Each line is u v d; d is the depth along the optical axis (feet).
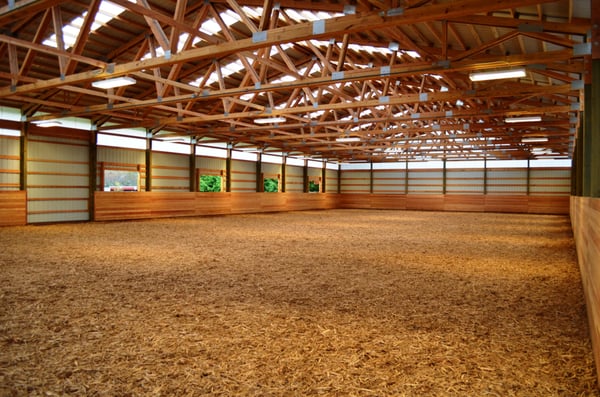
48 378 9.75
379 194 105.60
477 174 96.63
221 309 15.62
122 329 13.25
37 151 48.42
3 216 45.01
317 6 26.99
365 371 10.37
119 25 34.09
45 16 26.13
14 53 31.04
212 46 22.12
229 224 54.19
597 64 15.98
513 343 12.41
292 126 52.13
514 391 9.37
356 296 17.84
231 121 52.49
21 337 12.40
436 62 24.38
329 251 30.96
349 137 73.31
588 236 15.99
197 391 9.23
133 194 58.80
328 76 28.45
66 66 28.43
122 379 9.75
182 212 66.59
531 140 62.64
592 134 16.76
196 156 70.38
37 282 19.48
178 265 24.41
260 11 31.94
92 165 53.83
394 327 13.80
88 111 40.63
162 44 23.91
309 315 15.05
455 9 17.10
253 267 24.11
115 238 36.96
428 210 99.60
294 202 92.94
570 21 22.43
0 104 45.32
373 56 38.55
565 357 11.35
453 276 22.33
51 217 49.96
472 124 53.72
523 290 19.27
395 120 46.16
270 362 10.85
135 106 37.29
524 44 27.91
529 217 76.02
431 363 10.89
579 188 34.45
